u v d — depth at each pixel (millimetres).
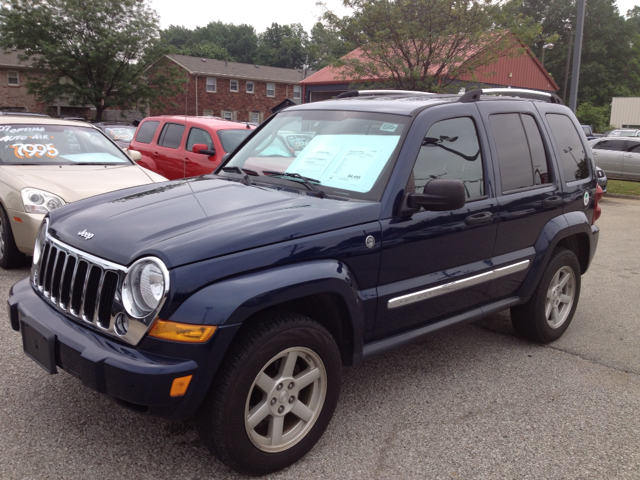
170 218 2758
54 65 35906
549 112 4426
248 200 3008
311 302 2922
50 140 6531
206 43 101438
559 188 4262
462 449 2961
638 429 3242
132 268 2387
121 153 6953
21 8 34844
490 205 3604
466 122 3588
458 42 15500
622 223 11383
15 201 5371
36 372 3582
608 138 19594
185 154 8914
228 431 2424
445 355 4277
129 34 35875
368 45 15883
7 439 2846
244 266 2441
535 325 4324
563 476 2758
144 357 2311
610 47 69375
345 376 3828
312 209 2840
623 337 4797
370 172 3146
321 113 3773
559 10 69312
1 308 4625
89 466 2662
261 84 52812
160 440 2910
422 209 3184
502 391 3672
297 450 2715
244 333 2482
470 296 3609
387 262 3014
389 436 3059
